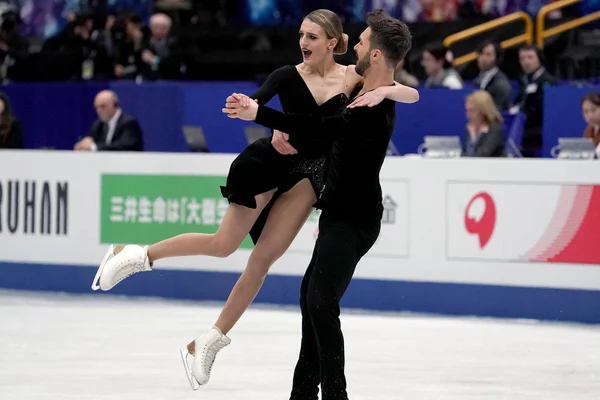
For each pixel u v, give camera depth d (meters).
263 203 12.98
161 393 13.90
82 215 24.52
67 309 22.28
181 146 27.75
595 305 20.81
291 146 12.41
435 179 21.88
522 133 25.28
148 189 23.86
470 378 15.25
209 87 27.36
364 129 11.45
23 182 25.05
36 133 29.86
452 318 21.53
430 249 21.97
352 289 22.70
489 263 21.56
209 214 23.30
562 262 21.06
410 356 17.05
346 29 33.38
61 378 14.86
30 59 33.62
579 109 24.70
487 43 26.66
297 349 17.61
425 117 25.48
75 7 37.75
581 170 20.86
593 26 32.97
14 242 25.16
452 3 34.25
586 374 15.68
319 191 12.93
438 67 27.47
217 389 14.23
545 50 31.52
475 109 23.11
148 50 32.25
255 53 33.44
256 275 12.80
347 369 15.88
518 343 18.48
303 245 22.84
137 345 17.81
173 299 24.05
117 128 26.06
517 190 21.31
